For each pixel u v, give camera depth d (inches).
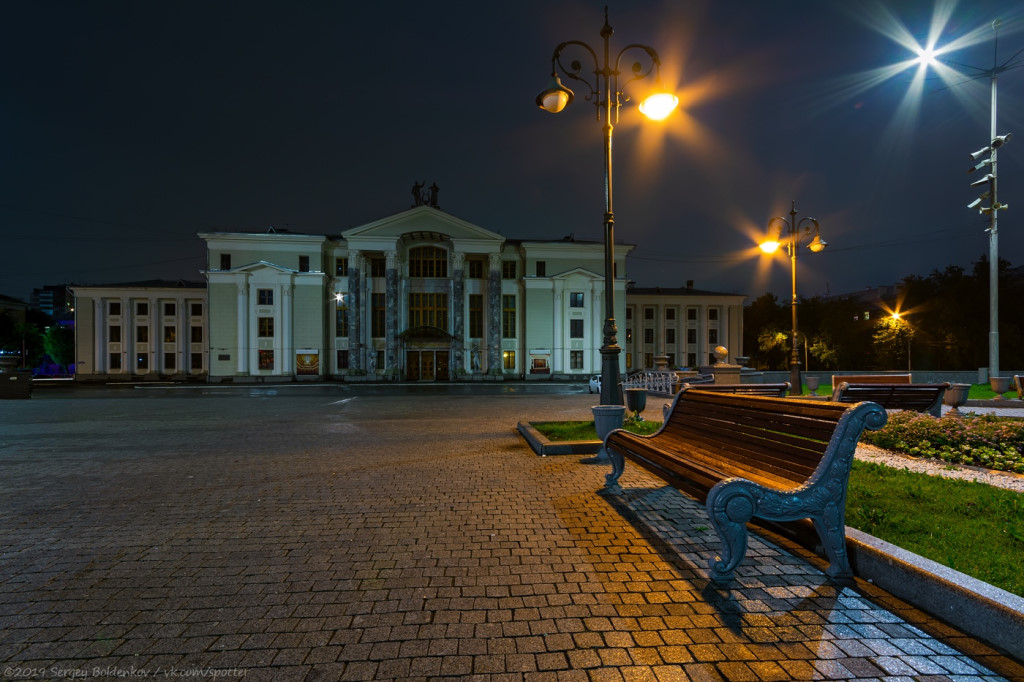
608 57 350.3
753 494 122.4
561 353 1969.7
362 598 118.7
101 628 105.7
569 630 104.0
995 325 760.3
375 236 1868.8
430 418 557.3
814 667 91.0
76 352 2135.8
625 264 2058.3
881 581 121.5
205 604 116.2
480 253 1945.1
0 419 556.4
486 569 135.2
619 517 180.4
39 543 157.8
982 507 167.6
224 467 278.1
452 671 90.3
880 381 602.9
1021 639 92.7
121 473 263.4
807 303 2642.7
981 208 770.8
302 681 86.9
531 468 269.0
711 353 2385.6
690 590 121.6
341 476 252.5
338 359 1886.1
